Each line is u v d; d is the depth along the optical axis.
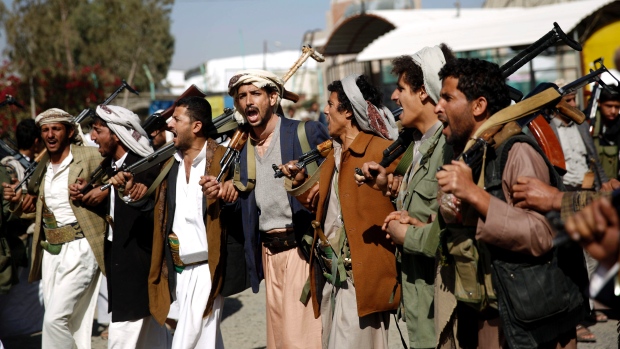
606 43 13.12
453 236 3.25
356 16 20.16
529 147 3.10
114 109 5.53
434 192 3.62
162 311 5.09
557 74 14.92
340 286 4.29
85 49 34.94
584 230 2.21
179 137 4.94
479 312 3.36
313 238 4.48
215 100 25.91
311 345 4.55
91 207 5.75
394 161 4.05
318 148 4.42
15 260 6.57
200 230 4.88
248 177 4.73
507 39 13.97
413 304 3.79
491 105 3.16
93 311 5.96
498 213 2.93
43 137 5.93
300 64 4.97
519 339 3.05
